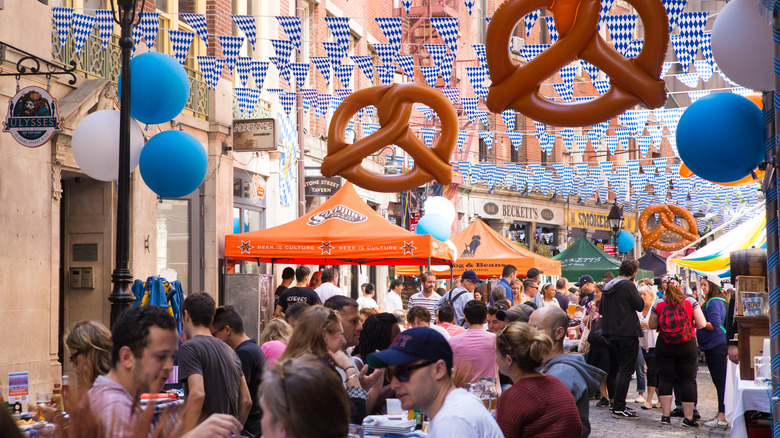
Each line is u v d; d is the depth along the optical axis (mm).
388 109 8586
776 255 5488
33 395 10398
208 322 6016
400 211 27453
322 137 21672
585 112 6891
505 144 35125
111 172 7664
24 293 10453
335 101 13969
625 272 12016
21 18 10352
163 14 13766
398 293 16453
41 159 10836
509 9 6809
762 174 7164
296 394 2414
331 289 13812
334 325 5668
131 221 12695
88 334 4922
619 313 11945
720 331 11359
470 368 5715
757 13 5414
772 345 5480
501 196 35562
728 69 5648
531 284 15289
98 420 3064
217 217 14875
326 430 2432
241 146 15180
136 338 3645
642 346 13203
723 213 33625
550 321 5773
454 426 3477
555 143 37469
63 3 11930
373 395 6047
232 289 13594
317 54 20625
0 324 9969
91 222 12469
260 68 11031
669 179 27422
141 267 12914
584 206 41281
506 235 36125
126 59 7348
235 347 6438
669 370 11398
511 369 4750
